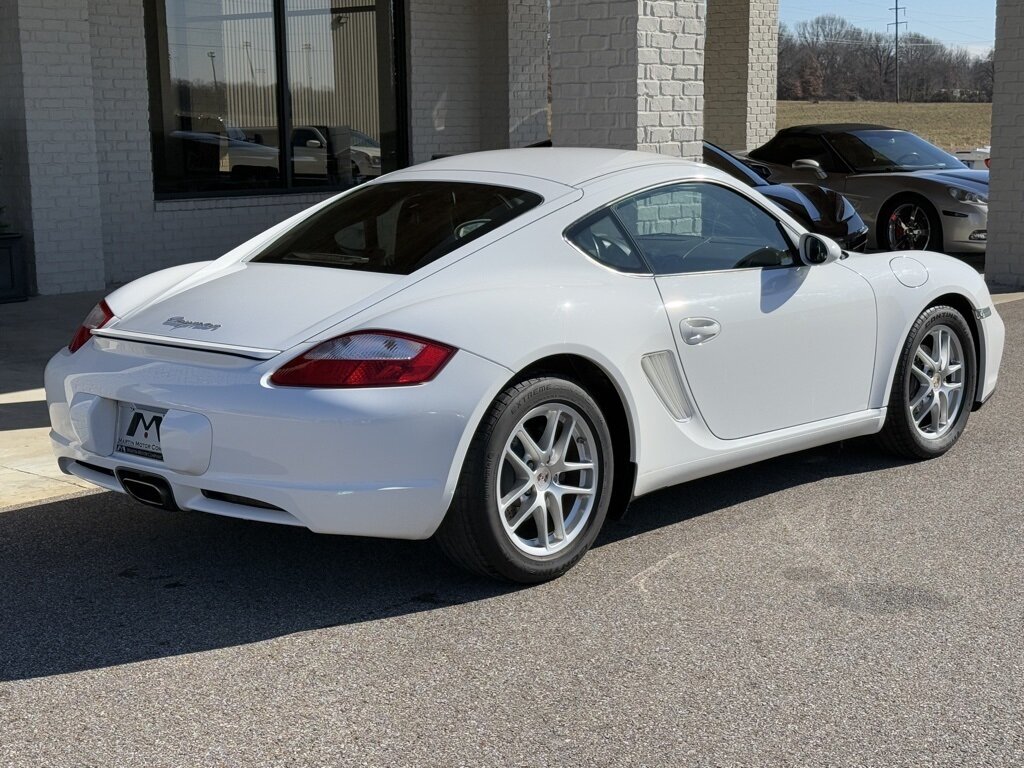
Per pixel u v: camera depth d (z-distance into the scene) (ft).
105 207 35.96
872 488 16.48
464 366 11.93
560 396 12.73
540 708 10.21
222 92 39.06
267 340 12.00
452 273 12.78
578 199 13.88
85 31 33.83
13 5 32.63
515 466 12.60
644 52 22.86
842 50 244.01
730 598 12.64
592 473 13.28
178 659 11.21
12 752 9.48
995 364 18.88
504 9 45.29
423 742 9.64
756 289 15.01
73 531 14.88
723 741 9.64
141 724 9.95
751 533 14.69
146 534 14.78
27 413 20.74
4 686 10.66
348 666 11.05
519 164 15.07
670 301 14.03
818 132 42.57
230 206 39.22
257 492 11.64
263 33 40.04
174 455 11.98
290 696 10.46
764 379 15.11
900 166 41.47
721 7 54.34
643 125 23.07
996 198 35.09
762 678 10.77
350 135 43.21
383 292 12.47
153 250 37.27
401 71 44.52
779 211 15.80
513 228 13.37
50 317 30.48
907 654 11.27
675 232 14.62
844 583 13.03
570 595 12.75
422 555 14.02
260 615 12.26
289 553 14.11
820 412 16.03
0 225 32.71
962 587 12.92
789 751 9.49
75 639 11.67
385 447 11.55
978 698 10.39
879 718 10.03
